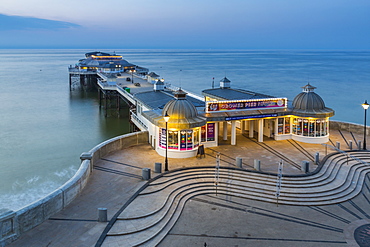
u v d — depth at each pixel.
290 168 31.58
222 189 28.25
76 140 56.72
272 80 153.38
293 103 42.56
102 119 76.19
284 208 25.73
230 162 33.16
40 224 21.33
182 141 34.72
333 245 20.92
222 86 57.88
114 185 27.58
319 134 40.44
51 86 141.62
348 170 32.38
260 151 37.06
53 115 79.56
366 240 21.48
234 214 24.62
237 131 46.44
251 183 29.02
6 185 36.94
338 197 27.47
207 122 38.25
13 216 19.34
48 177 39.50
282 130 42.03
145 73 142.62
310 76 168.62
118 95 83.19
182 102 35.94
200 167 31.45
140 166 32.22
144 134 41.06
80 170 27.55
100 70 138.88
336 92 112.31
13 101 99.31
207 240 21.17
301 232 22.36
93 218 22.27
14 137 58.09
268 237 21.66
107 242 19.81
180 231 22.17
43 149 50.91
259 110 41.25
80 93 123.06
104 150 35.53
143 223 21.98
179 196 26.73
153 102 49.66
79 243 19.41
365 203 26.94
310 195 27.42
